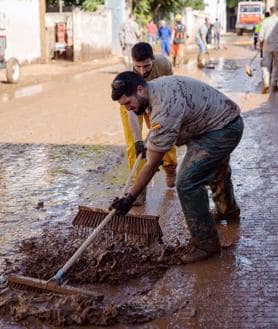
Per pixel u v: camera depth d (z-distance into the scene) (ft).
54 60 89.30
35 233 18.42
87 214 17.13
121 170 25.70
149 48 18.29
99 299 13.66
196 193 15.74
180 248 16.62
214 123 15.48
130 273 15.38
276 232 17.98
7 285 14.62
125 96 14.34
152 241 16.53
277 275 15.17
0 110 43.91
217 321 13.07
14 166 26.94
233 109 15.84
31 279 14.12
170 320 13.16
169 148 14.58
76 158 28.17
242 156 27.09
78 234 17.79
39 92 54.08
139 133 18.60
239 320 13.08
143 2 123.95
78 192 22.70
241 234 17.85
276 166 25.23
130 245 16.69
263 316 13.23
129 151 20.54
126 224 16.61
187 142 15.90
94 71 75.05
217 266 15.78
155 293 14.42
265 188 22.27
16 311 13.41
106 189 22.93
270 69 48.98
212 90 15.69
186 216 16.01
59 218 19.80
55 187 23.47
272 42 47.39
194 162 15.58
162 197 21.61
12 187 23.61
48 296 13.84
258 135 31.42
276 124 34.22
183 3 142.51
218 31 115.75
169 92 14.61
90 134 33.83
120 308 13.57
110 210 15.05
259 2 182.91
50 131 35.06
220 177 18.28
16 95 52.39
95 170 25.82
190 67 76.28
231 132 15.61
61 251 16.67
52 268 15.72
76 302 13.39
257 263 15.88
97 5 110.42
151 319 13.20
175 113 14.48
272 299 13.97
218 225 18.63
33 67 77.82
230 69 71.87
